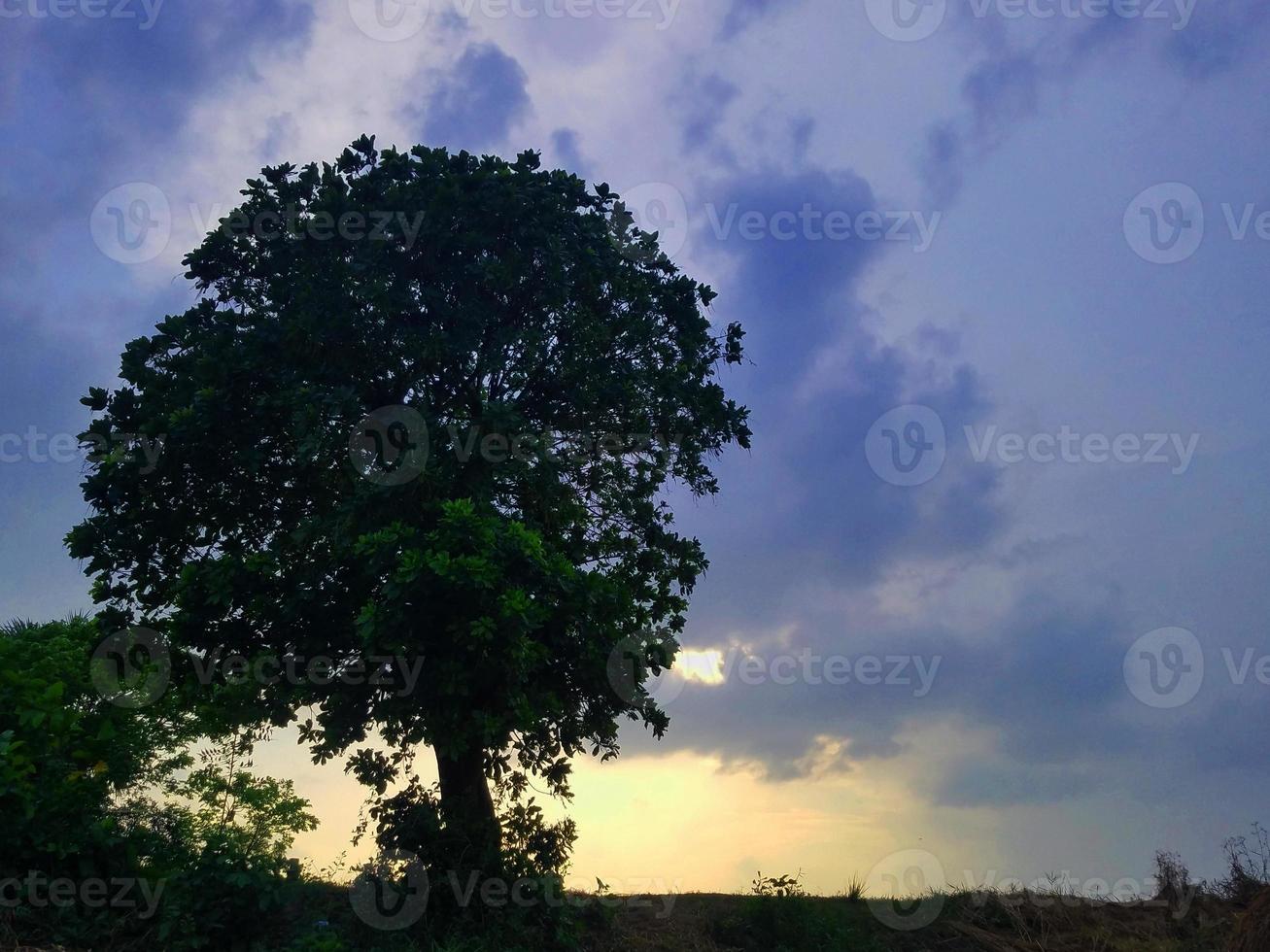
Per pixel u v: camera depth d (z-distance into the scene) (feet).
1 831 28.68
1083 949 39.37
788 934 39.17
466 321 41.14
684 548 47.32
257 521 42.80
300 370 40.14
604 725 41.60
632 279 45.52
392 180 42.37
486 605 35.14
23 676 33.19
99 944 28.48
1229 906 42.73
